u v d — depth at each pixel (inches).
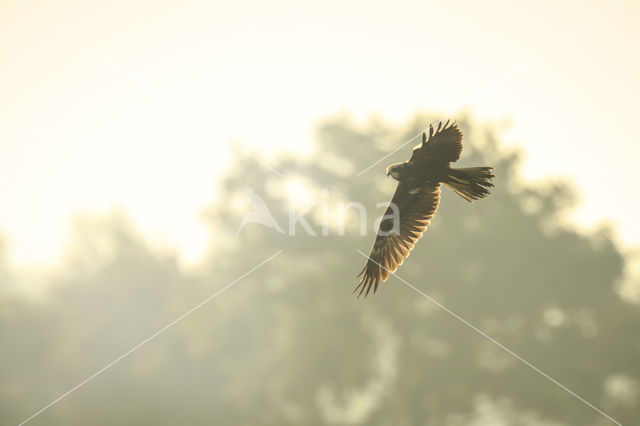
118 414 2257.6
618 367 2218.3
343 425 2139.5
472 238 2352.4
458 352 2217.0
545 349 2230.6
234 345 2337.6
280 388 2166.6
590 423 2139.5
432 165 490.9
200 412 2262.6
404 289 2290.8
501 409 2225.6
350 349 2145.7
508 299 2279.8
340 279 2244.1
